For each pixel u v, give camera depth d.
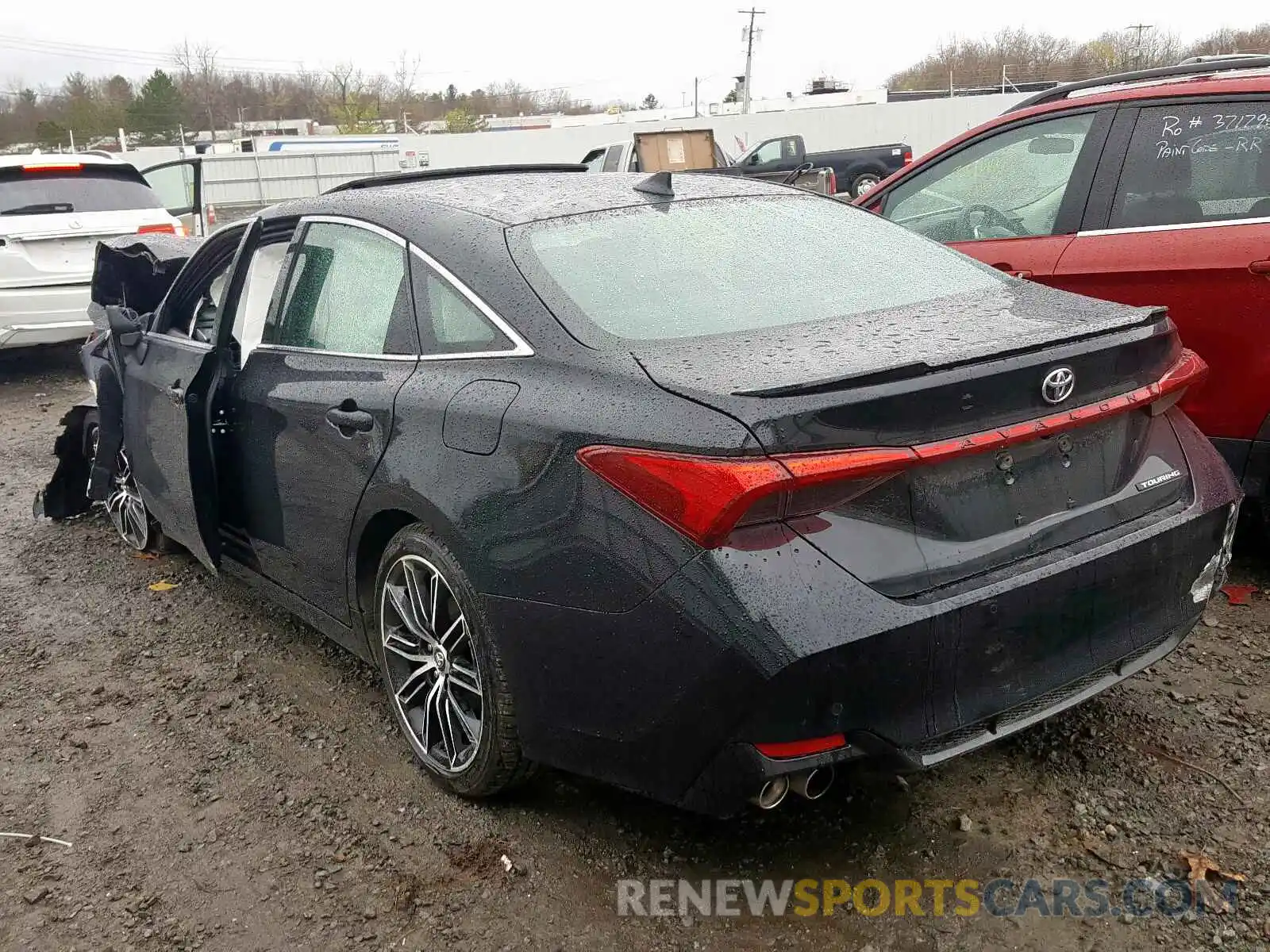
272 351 3.61
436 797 3.08
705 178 3.71
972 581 2.33
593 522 2.37
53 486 5.60
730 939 2.47
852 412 2.20
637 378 2.43
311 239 3.58
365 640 3.35
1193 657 3.60
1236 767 2.98
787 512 2.19
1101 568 2.49
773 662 2.13
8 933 2.62
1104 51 67.50
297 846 2.90
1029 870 2.63
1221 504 2.79
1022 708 2.45
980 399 2.32
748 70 59.25
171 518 4.28
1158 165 4.20
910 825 2.82
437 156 38.72
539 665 2.55
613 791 3.04
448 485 2.71
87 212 9.34
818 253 3.18
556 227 3.03
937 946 2.42
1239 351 3.95
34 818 3.10
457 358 2.85
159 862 2.87
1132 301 4.17
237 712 3.65
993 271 3.29
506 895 2.66
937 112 33.31
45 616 4.55
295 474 3.41
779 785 2.29
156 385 4.19
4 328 8.89
